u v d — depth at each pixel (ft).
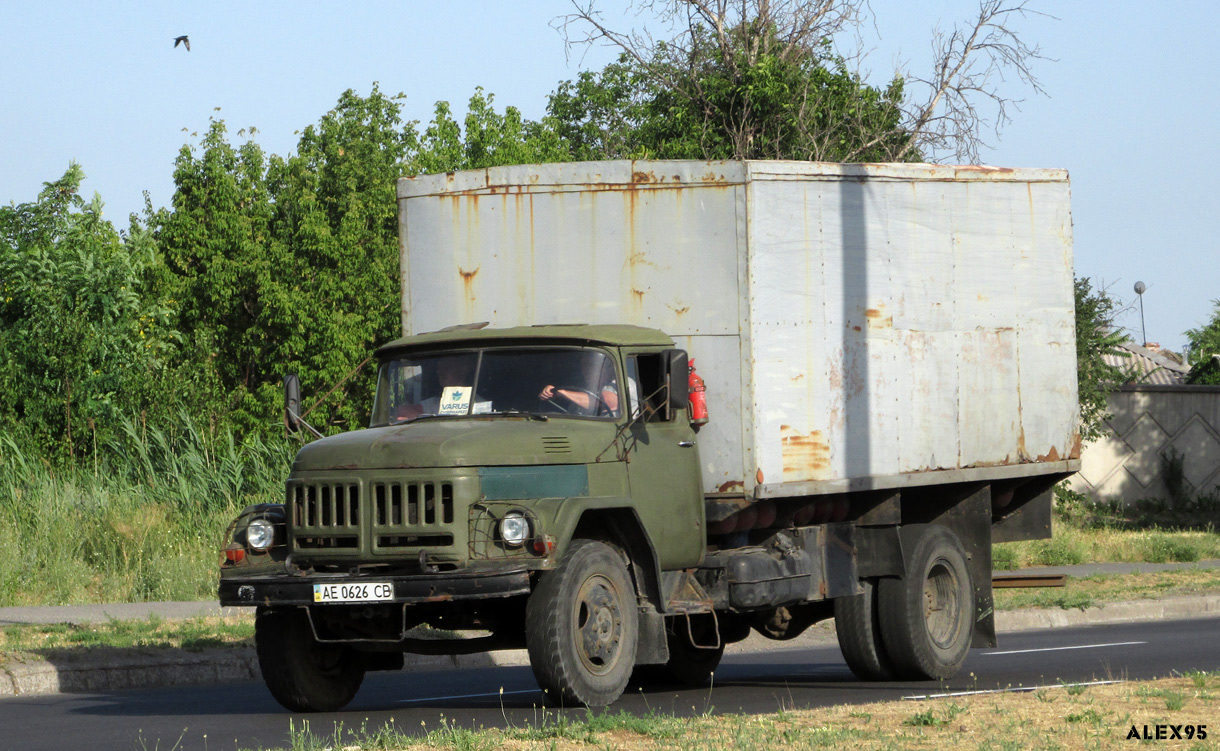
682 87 208.64
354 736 52.21
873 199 71.97
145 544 116.88
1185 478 237.66
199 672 78.84
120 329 187.42
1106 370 208.44
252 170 243.40
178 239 223.51
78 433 166.20
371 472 56.49
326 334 209.46
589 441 59.98
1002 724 50.93
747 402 65.05
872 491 73.72
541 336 62.95
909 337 73.72
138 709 64.69
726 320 65.46
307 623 61.87
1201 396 238.48
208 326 222.69
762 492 64.95
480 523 55.47
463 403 62.28
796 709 58.70
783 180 66.95
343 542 57.00
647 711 59.11
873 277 71.77
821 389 68.44
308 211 223.10
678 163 66.39
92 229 266.36
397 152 243.81
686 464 64.59
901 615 73.31
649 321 66.85
